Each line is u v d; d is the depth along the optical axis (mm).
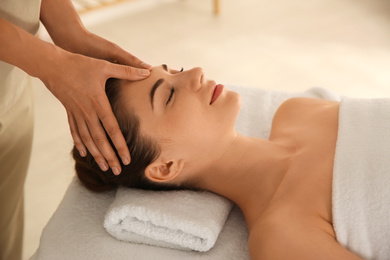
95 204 1298
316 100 1448
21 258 1682
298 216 1106
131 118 1190
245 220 1270
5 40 1018
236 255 1172
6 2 1107
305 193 1143
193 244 1148
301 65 2762
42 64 1072
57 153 2238
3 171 1389
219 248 1186
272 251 1051
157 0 3447
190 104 1191
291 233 1064
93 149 1160
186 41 3012
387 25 3059
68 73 1090
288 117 1432
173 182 1268
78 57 1107
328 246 1023
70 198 1310
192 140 1203
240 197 1266
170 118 1184
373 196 1058
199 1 3443
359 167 1092
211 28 3135
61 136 2318
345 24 3102
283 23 3156
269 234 1086
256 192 1238
